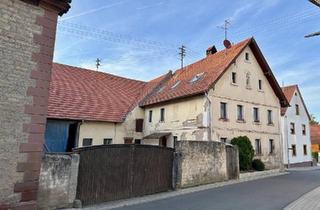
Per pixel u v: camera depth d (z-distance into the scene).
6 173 6.29
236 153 19.00
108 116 23.84
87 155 10.83
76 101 23.03
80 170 10.53
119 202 11.15
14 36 6.62
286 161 34.97
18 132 6.52
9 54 6.52
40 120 6.88
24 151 6.57
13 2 6.68
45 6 7.17
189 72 27.69
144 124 26.77
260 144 24.67
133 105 26.62
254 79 25.50
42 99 6.95
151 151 13.57
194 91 22.09
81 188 10.48
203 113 21.30
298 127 38.03
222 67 22.95
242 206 10.29
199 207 10.12
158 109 25.72
